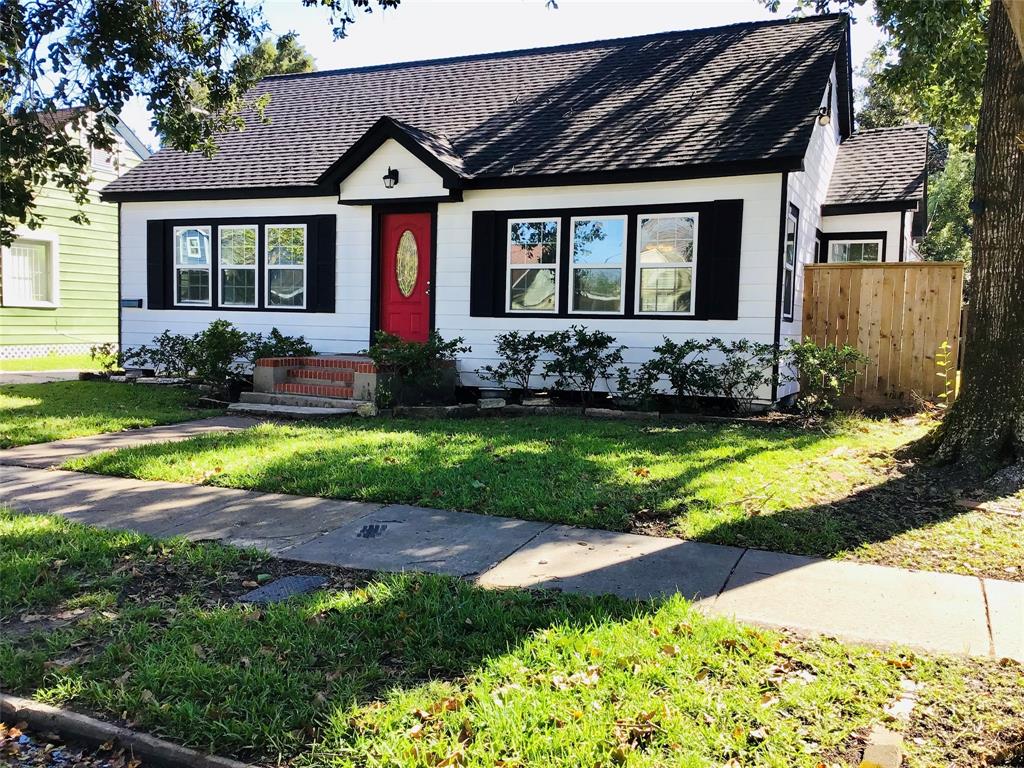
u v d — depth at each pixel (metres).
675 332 10.94
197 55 10.66
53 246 19.39
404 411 10.66
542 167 11.43
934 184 31.67
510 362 11.50
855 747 2.92
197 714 3.13
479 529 5.59
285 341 13.02
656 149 10.91
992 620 4.07
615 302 11.36
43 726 3.23
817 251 13.50
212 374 12.31
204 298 14.37
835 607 4.22
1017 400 6.84
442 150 12.16
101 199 14.59
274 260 13.73
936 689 3.33
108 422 9.88
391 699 3.21
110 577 4.62
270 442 8.52
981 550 5.16
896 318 10.91
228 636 3.79
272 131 15.45
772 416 10.30
